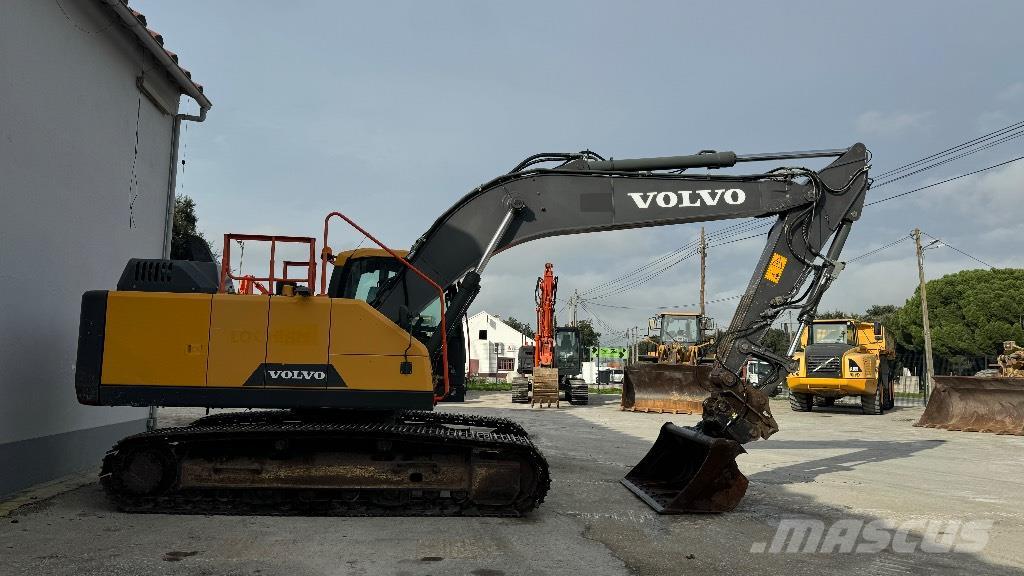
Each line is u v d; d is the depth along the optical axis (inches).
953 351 1744.6
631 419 675.4
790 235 317.1
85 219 303.1
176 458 245.8
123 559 186.7
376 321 256.5
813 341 885.2
